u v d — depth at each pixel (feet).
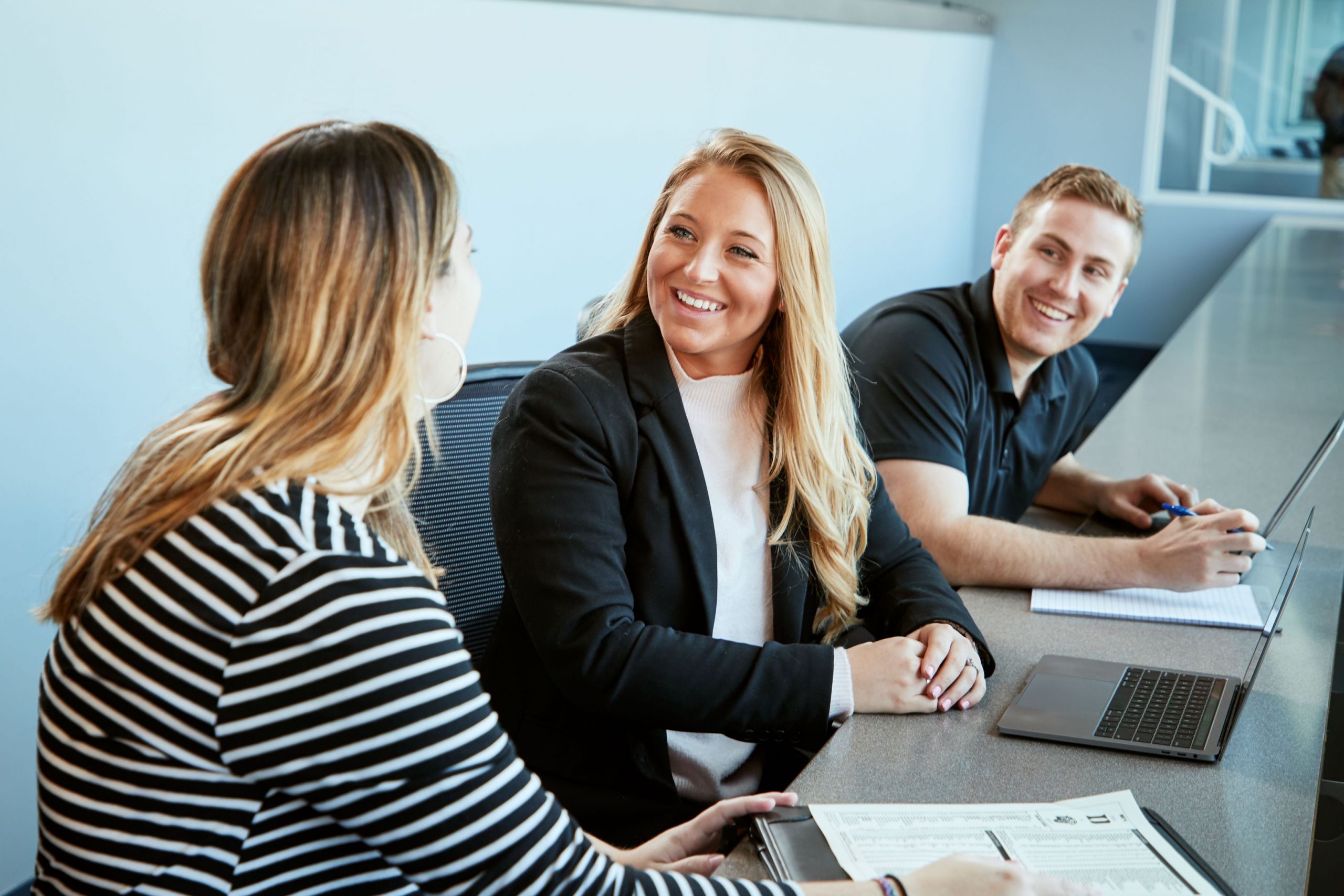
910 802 3.69
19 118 5.98
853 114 16.34
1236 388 9.34
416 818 2.61
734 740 4.78
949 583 5.57
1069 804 3.67
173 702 2.57
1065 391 7.01
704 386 4.71
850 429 5.05
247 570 2.58
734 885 2.95
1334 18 19.89
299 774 2.56
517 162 9.97
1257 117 20.63
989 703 4.45
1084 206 6.37
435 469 5.09
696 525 4.57
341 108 8.07
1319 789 4.03
